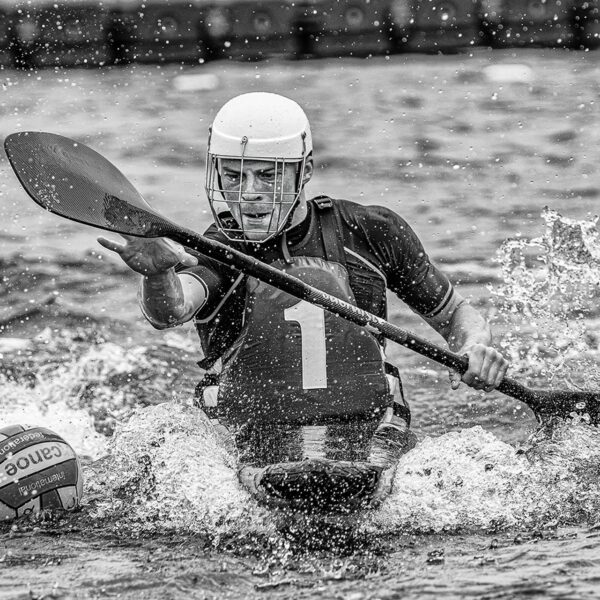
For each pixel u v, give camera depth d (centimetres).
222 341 1748
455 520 1483
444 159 4738
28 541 1431
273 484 1409
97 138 5481
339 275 1748
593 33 7638
